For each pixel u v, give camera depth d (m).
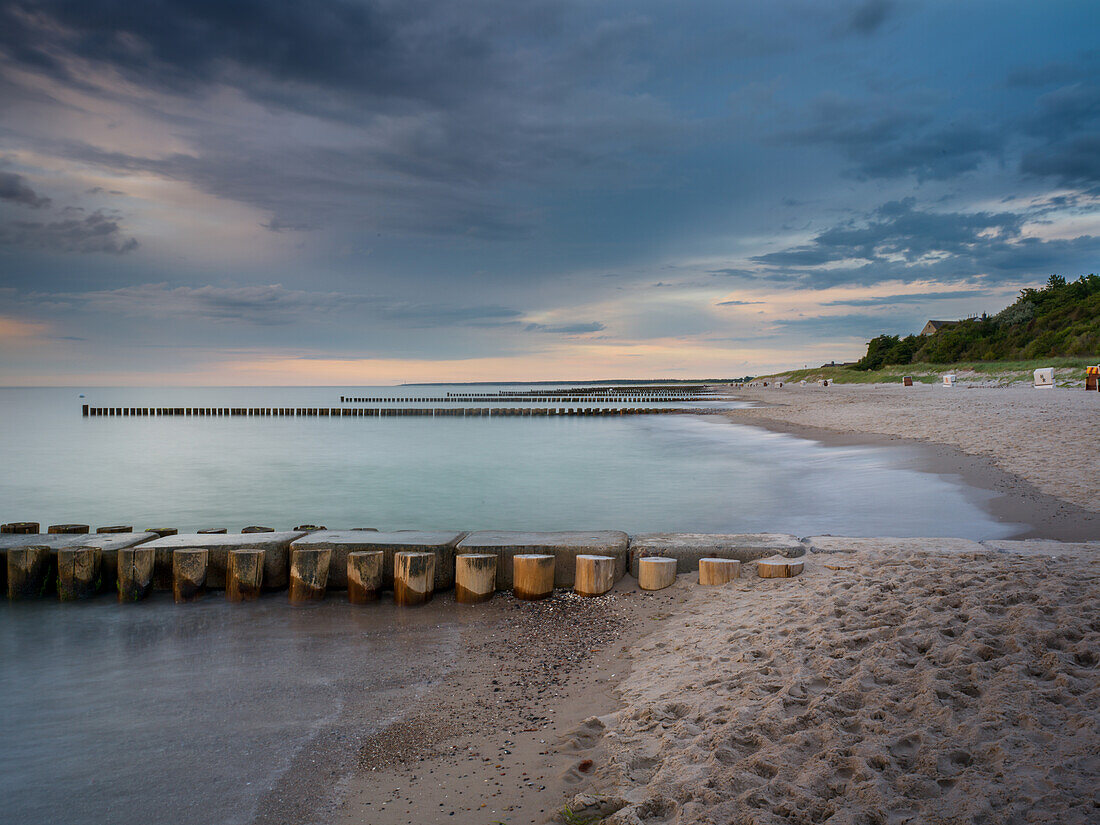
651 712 4.40
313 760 4.27
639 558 7.66
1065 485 13.12
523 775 3.94
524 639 6.34
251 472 23.42
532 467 23.88
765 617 5.88
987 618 5.04
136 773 4.20
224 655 6.17
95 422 52.88
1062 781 3.01
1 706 5.20
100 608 7.55
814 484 16.80
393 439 37.00
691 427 40.38
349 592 7.54
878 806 3.05
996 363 63.06
